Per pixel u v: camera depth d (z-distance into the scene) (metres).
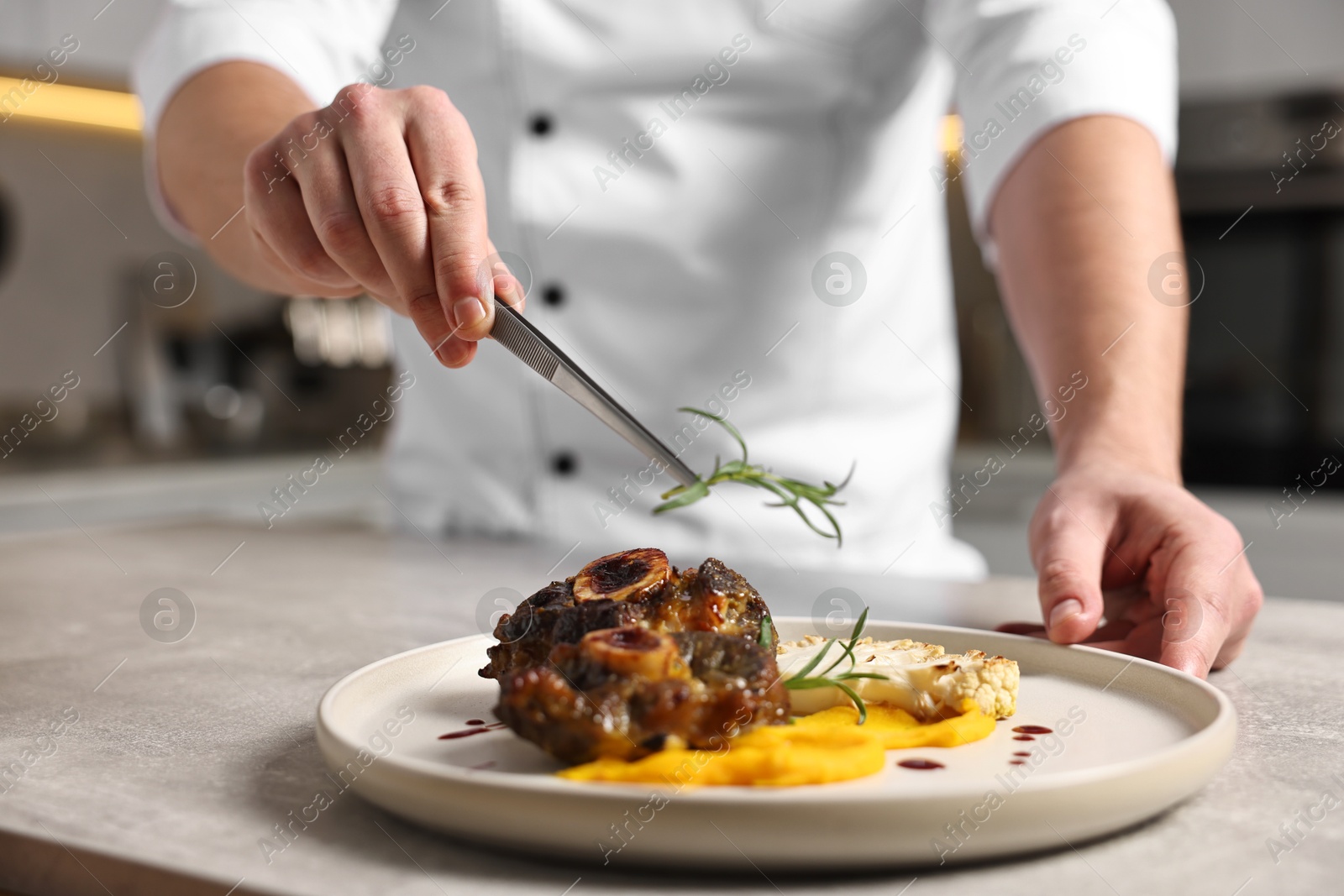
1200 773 0.49
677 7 0.95
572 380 0.59
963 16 0.89
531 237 0.98
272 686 0.63
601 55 0.96
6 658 0.67
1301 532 1.56
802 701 0.57
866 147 0.98
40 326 2.12
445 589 0.81
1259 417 1.66
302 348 2.26
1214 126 1.67
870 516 0.99
